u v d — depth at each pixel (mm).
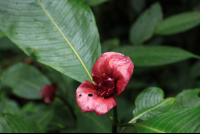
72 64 421
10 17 417
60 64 419
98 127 538
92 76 399
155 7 645
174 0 1036
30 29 418
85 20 430
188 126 362
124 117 668
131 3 889
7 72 654
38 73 668
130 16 1016
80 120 547
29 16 420
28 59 1080
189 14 576
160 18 634
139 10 870
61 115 634
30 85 652
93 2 498
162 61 485
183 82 933
